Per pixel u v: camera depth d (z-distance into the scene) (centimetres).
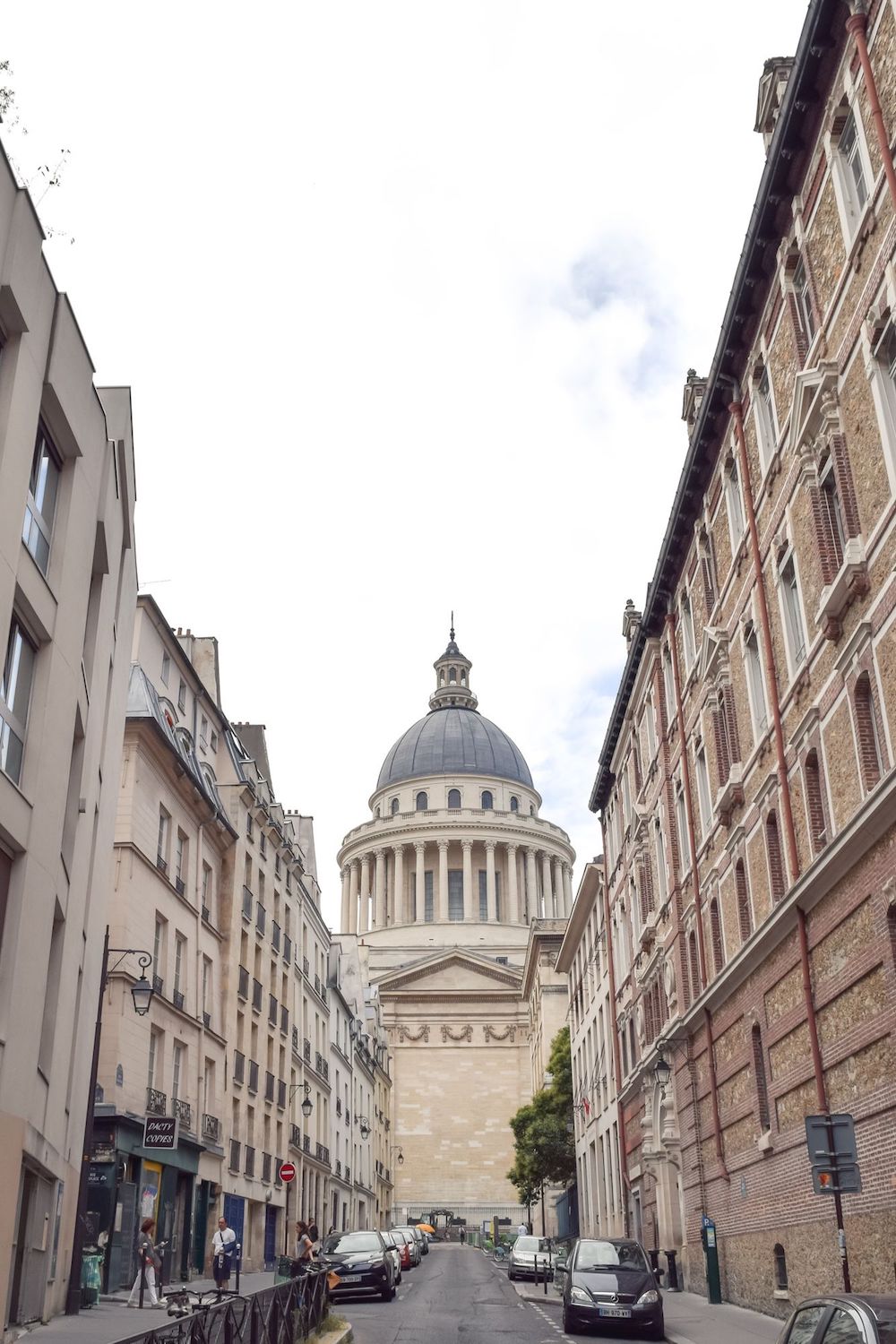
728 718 2630
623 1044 4466
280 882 4919
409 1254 5069
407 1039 11125
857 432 1772
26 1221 1803
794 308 2108
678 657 3203
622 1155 4422
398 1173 10712
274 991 4731
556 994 8275
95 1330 1800
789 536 2122
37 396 1638
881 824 1645
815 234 1975
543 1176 6712
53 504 1833
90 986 2342
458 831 12575
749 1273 2462
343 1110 6875
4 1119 1542
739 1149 2558
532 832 12850
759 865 2377
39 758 1683
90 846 2238
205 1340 1165
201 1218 3528
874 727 1766
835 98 1845
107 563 2227
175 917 3378
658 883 3575
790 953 2120
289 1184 4972
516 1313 2906
